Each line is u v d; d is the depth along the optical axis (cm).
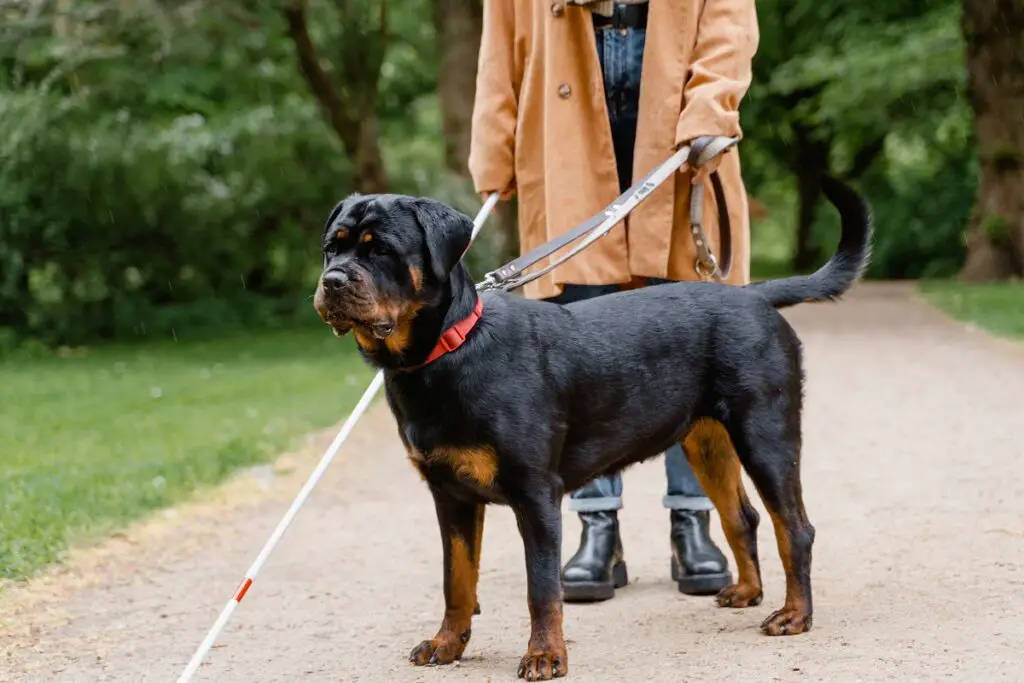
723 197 658
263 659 570
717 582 655
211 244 2755
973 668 491
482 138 678
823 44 3391
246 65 2805
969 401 1301
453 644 557
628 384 559
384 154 3356
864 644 538
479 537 562
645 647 560
